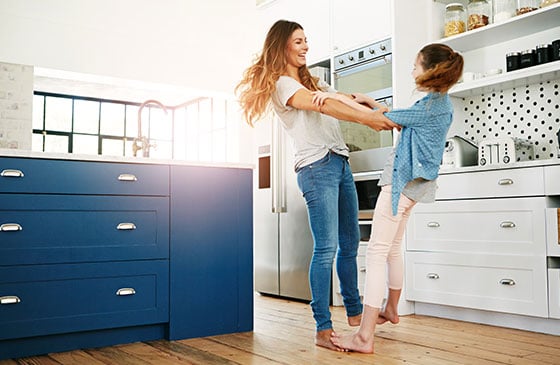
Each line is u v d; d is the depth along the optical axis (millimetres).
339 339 2414
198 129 9031
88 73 5004
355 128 3947
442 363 2172
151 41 5391
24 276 2336
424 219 3346
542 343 2555
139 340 2646
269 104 2570
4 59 4613
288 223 4316
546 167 2777
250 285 2943
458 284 3150
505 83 3355
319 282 2463
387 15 3617
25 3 4727
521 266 2861
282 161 4359
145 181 2656
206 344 2584
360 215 3801
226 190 2902
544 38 3359
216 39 5828
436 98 2283
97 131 9539
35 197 2379
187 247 2754
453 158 3299
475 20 3453
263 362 2219
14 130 4621
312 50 4312
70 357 2336
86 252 2480
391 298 2633
